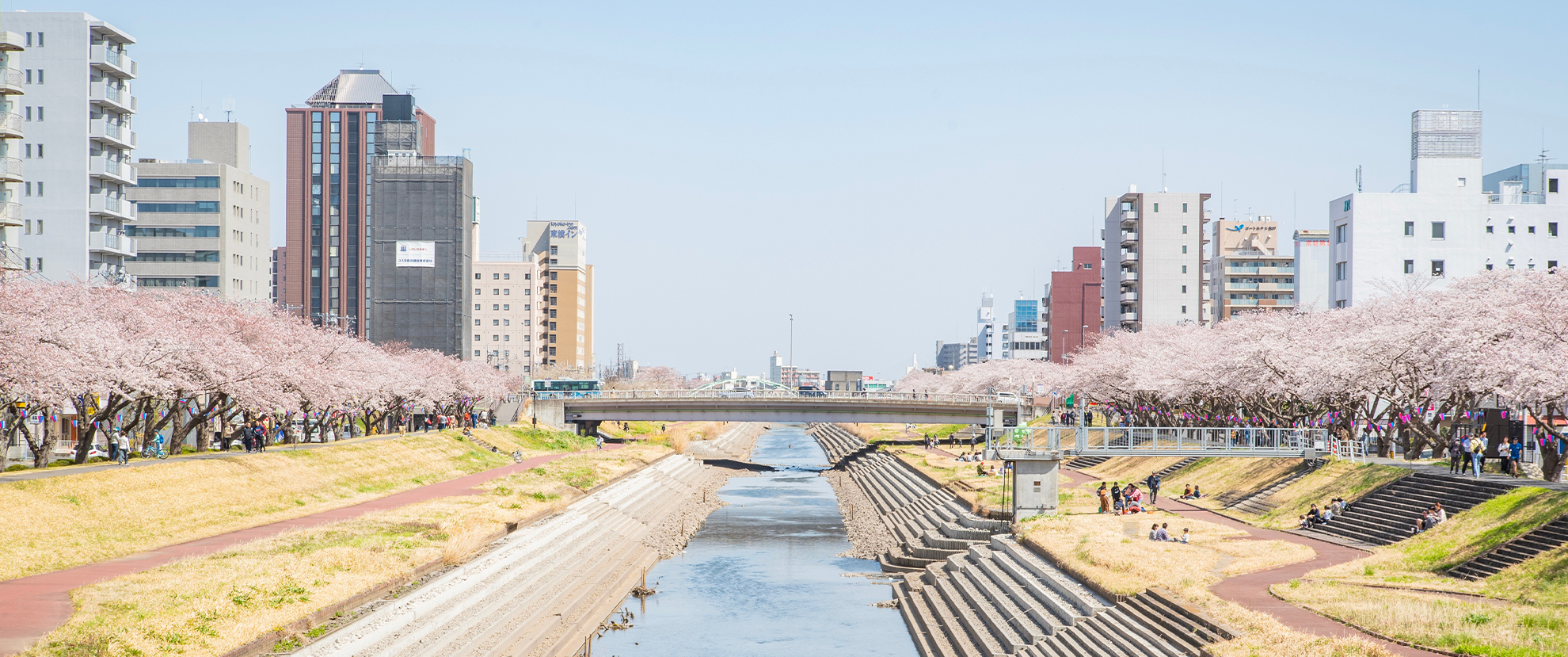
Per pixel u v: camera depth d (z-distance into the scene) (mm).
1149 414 110062
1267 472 71312
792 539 81750
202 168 144250
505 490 76375
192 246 144250
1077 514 63719
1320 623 33562
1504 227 105250
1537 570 37000
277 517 59906
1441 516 47656
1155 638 34469
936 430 184625
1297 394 73250
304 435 102562
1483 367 52438
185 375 64062
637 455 123375
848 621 52812
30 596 36344
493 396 148500
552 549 59125
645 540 76438
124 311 62938
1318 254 154000
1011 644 41531
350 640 34094
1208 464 80625
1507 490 47812
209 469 62719
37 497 48219
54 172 102312
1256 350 73688
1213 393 85000
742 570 67562
